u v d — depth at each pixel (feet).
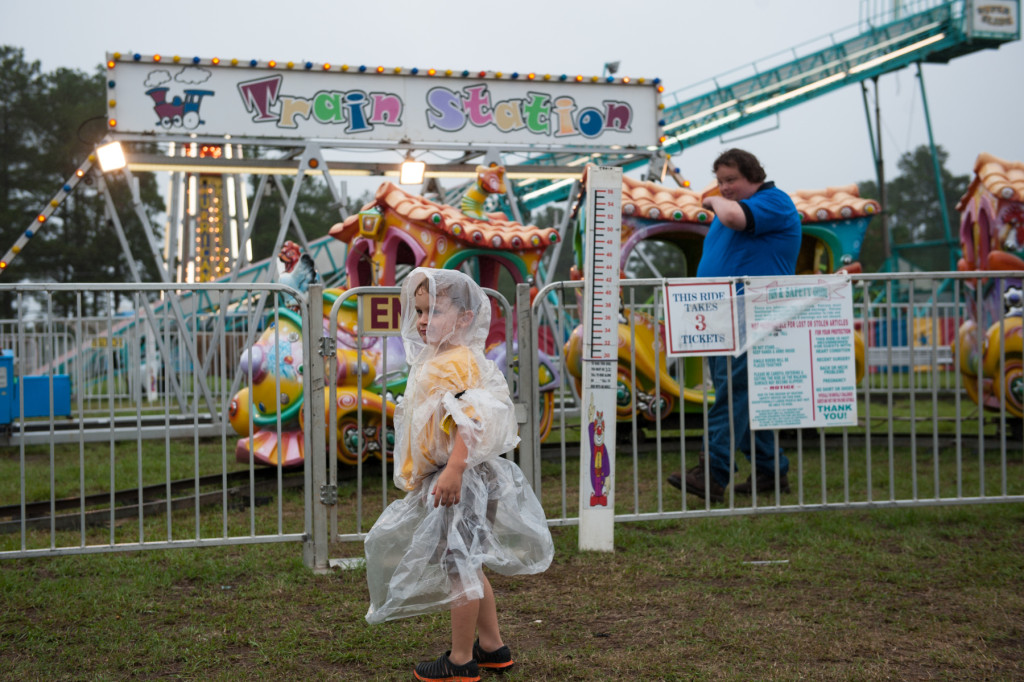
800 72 78.18
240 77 39.81
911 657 10.74
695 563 14.88
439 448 9.89
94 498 20.39
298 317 23.77
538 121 43.70
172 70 39.09
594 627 11.98
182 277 57.77
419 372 10.14
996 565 14.52
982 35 81.25
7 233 142.20
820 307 17.08
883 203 97.81
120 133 38.60
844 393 17.17
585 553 15.53
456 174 45.06
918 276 17.60
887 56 80.18
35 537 17.43
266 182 45.37
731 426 17.11
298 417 23.12
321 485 14.94
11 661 10.90
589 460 15.85
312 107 40.73
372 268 28.76
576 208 27.48
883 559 14.90
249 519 19.11
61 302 147.43
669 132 74.49
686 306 16.78
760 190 19.35
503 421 9.89
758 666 10.51
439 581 9.98
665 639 11.46
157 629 12.03
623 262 27.48
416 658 10.94
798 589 13.47
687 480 18.99
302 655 11.09
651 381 27.40
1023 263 29.48
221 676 10.41
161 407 39.91
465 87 42.73
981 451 17.90
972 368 28.81
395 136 41.78
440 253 25.76
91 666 10.72
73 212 151.74
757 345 16.90
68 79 155.74
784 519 17.99
